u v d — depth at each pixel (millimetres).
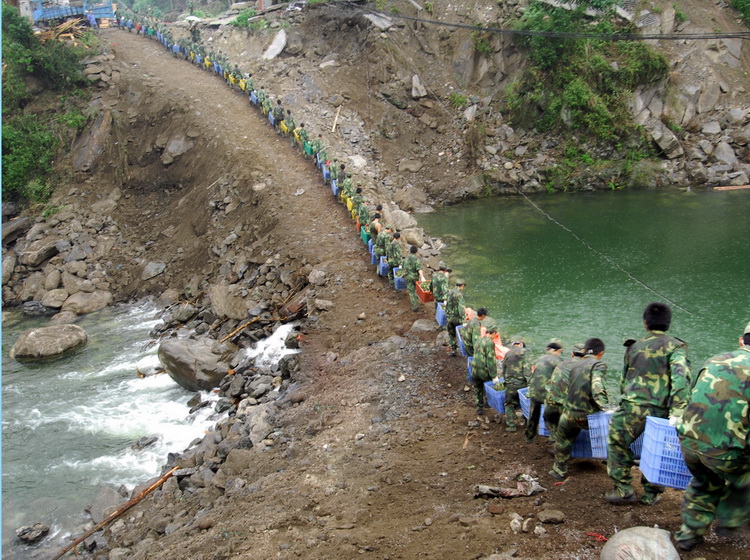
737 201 26828
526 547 6395
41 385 17344
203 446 12742
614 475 6844
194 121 29609
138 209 28391
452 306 13133
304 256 20156
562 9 31859
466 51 34375
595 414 7398
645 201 27906
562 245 22969
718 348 14750
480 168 30984
